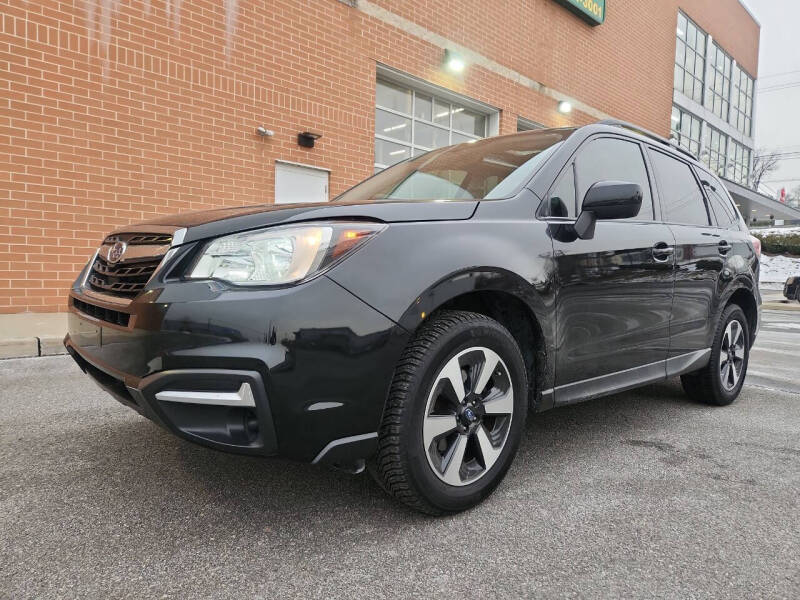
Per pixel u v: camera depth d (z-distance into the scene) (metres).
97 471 2.25
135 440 2.61
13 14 5.47
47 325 5.12
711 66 21.95
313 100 7.88
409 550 1.70
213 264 1.69
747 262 3.72
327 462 1.67
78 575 1.54
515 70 11.30
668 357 2.99
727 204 3.88
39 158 5.69
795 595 1.52
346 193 3.15
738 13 23.81
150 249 1.85
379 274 1.71
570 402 2.36
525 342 2.25
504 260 2.00
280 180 7.61
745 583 1.57
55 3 5.70
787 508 2.06
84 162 5.96
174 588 1.49
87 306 2.11
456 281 1.85
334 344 1.61
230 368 1.56
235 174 7.12
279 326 1.56
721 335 3.46
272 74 7.41
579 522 1.92
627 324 2.62
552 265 2.20
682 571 1.63
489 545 1.75
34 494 2.04
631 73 14.99
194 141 6.74
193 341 1.59
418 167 2.99
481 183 2.48
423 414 1.79
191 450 2.49
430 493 1.83
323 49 7.96
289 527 1.83
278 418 1.58
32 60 5.60
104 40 6.03
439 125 10.29
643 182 2.99
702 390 3.52
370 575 1.57
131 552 1.66
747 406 3.62
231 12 6.98
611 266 2.48
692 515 1.99
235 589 1.49
